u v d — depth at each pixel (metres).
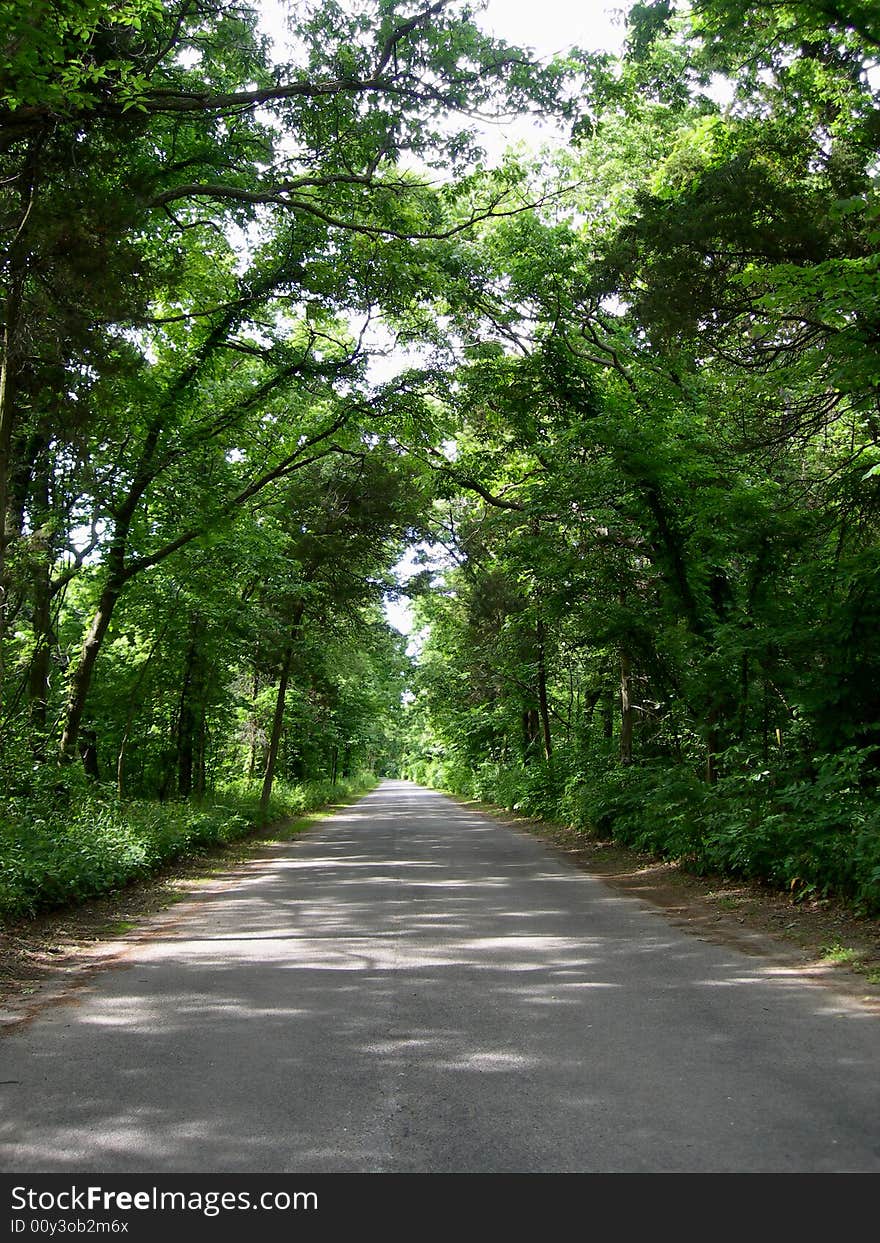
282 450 19.50
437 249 16.00
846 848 8.51
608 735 26.28
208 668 19.77
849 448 14.09
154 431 15.26
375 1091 4.33
